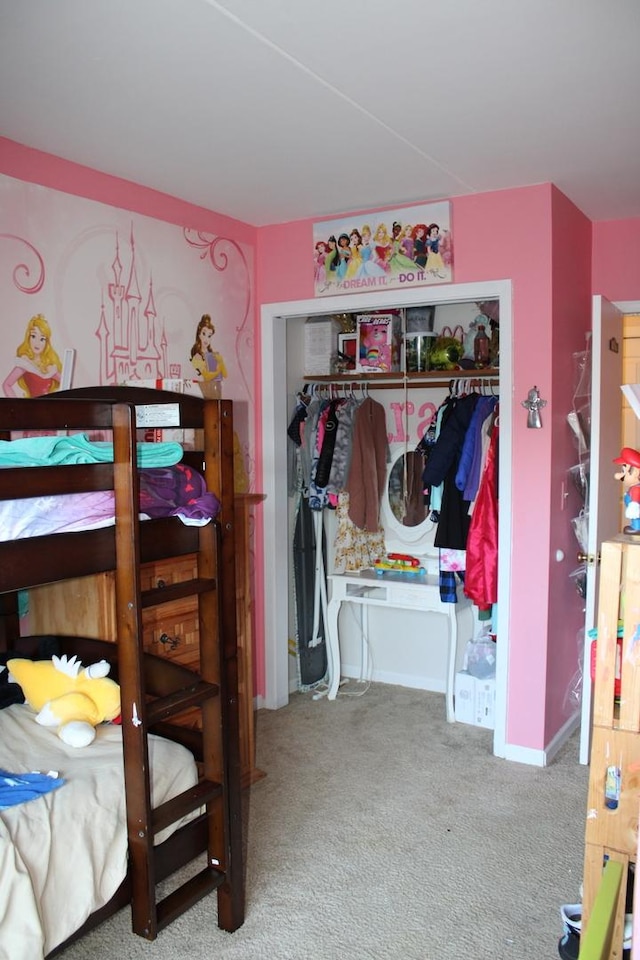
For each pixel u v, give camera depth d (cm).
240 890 212
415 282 327
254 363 371
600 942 113
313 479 389
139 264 300
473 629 387
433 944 205
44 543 166
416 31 182
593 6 171
